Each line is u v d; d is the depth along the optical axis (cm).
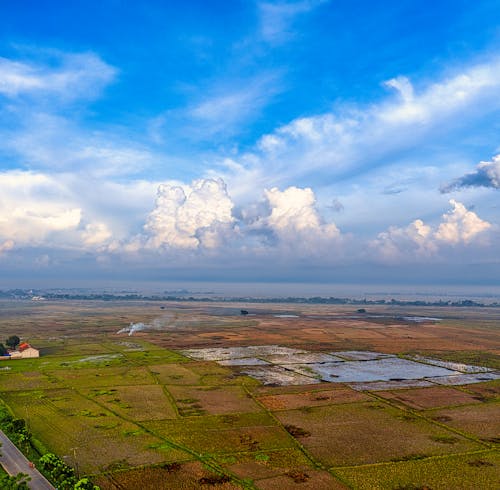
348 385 10562
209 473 5728
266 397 9381
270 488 5341
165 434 7094
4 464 5781
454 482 5553
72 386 10188
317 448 6600
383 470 5878
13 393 9544
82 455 6250
